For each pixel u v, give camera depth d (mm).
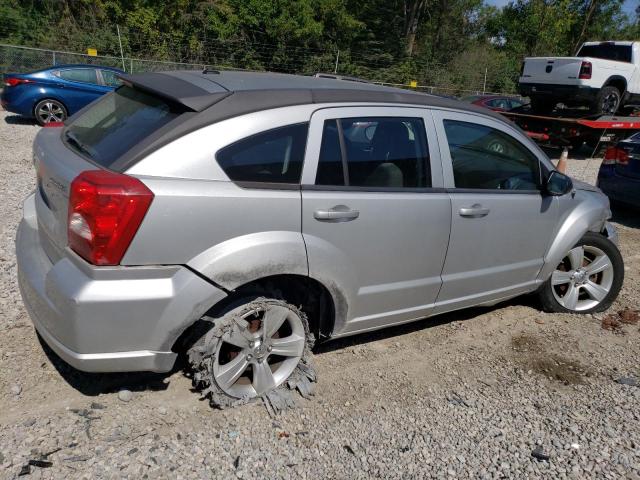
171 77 3301
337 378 3621
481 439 3152
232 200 2822
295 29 27312
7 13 23250
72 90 13219
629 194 7996
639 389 3758
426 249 3643
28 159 9352
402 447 3033
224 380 3080
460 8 36812
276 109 3031
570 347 4301
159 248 2686
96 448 2789
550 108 15438
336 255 3215
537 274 4492
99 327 2662
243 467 2779
